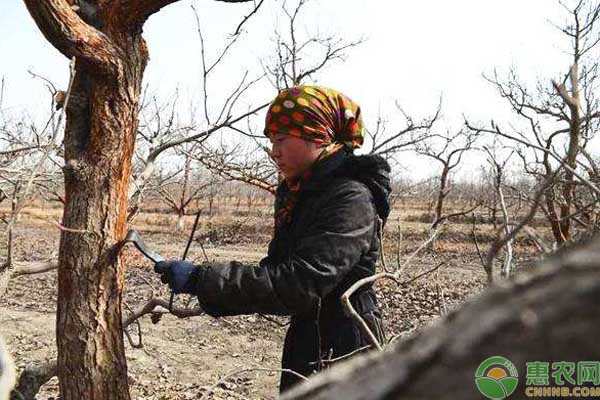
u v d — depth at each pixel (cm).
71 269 201
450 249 1680
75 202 203
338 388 50
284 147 197
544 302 43
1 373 76
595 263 43
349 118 203
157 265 188
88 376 200
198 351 662
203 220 2416
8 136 308
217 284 178
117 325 207
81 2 204
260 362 649
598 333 41
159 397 499
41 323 736
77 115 205
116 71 199
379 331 205
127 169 209
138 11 199
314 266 179
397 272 234
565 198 284
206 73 265
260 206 3178
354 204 186
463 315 46
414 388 44
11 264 245
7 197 271
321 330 197
